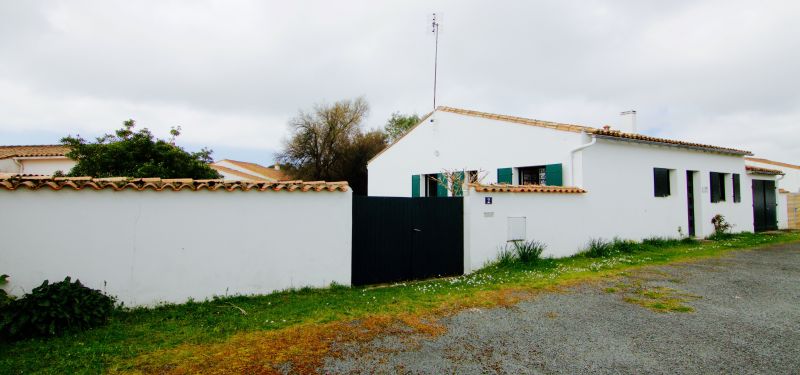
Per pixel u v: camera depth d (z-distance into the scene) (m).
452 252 8.79
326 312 5.69
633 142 12.44
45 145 20.95
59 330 4.66
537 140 12.38
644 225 12.90
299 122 33.44
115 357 4.05
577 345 4.48
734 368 3.86
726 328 5.01
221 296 6.29
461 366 3.93
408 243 8.23
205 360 4.03
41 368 3.76
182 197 6.08
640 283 7.51
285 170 34.09
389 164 18.98
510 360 4.07
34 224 5.25
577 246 10.95
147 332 4.80
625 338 4.68
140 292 5.78
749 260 10.01
